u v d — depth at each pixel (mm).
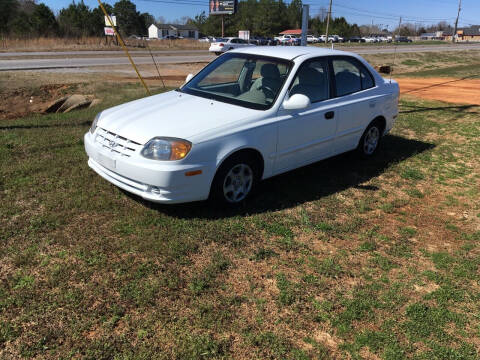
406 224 4387
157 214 4176
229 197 4367
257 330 2766
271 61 4973
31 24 48656
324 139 5195
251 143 4238
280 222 4215
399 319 2957
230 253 3629
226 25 104062
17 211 4082
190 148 3834
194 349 2555
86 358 2451
